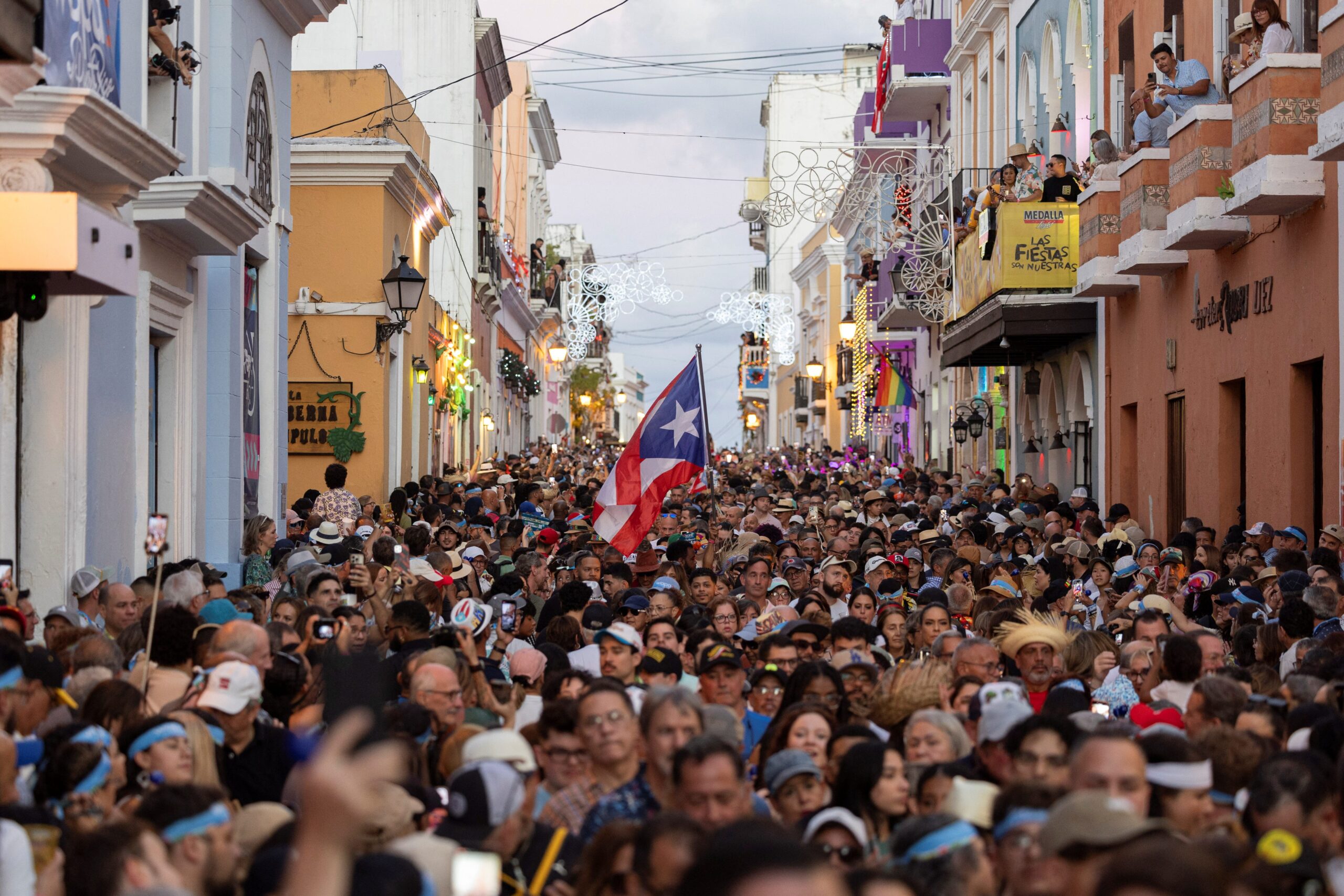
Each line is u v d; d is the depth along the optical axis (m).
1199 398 18.45
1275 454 15.98
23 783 5.43
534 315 62.47
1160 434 19.95
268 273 18.05
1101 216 20.33
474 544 15.29
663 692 5.69
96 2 11.37
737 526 20.19
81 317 11.42
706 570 12.76
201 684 6.54
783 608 10.80
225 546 16.00
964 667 7.72
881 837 5.53
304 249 25.88
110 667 7.37
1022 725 5.63
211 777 5.96
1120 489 21.80
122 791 5.61
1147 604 10.56
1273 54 14.55
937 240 28.73
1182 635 8.25
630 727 5.66
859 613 10.98
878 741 5.70
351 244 25.86
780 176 26.70
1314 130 14.53
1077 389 24.41
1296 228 15.34
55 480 11.16
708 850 2.28
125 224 8.07
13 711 6.02
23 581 11.12
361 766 2.28
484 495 23.77
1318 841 4.87
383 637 10.04
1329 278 14.54
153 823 4.37
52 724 6.19
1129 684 8.56
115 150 10.40
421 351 30.98
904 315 37.44
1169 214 17.66
